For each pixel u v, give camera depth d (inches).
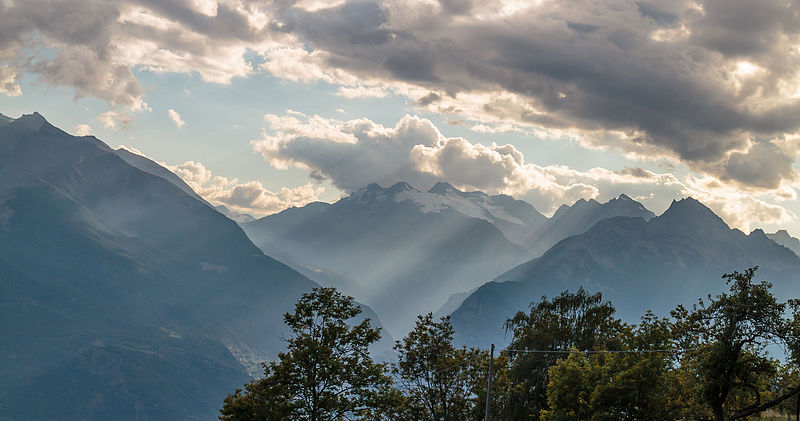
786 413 2249.0
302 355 2459.4
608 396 2053.4
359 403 2522.1
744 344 1863.9
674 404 2076.8
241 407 2423.7
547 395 2256.4
